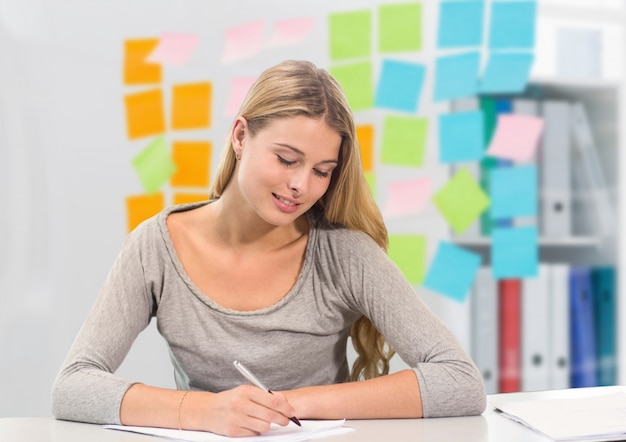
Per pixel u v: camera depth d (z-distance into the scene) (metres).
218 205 1.28
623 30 2.64
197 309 1.25
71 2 2.21
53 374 2.18
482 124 2.41
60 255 2.20
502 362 2.42
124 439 0.99
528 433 1.01
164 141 2.26
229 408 1.00
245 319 1.23
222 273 1.27
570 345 2.48
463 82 2.42
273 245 1.28
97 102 2.23
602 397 1.19
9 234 2.16
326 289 1.27
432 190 2.39
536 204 2.46
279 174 1.14
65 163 2.20
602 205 2.56
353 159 1.23
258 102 1.16
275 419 1.00
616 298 2.54
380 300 1.24
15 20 2.18
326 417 1.09
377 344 1.39
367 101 2.37
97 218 2.22
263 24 2.32
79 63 2.21
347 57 2.36
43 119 2.19
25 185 2.18
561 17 2.60
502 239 2.42
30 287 2.17
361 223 1.30
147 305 1.28
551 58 2.61
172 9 2.27
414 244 2.37
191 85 2.27
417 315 1.22
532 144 2.44
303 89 1.14
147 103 2.25
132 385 1.10
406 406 1.10
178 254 1.28
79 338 1.21
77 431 1.04
